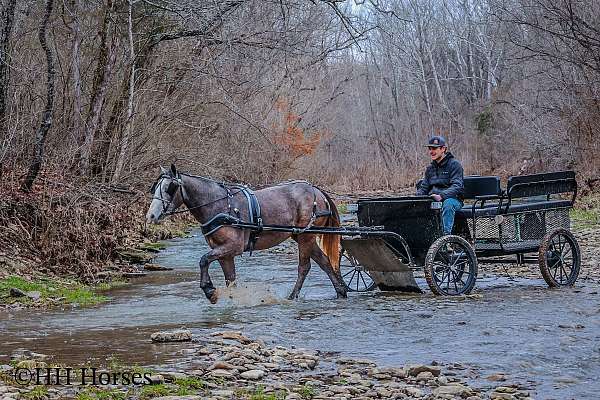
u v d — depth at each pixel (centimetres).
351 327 1057
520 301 1211
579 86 3241
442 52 7000
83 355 898
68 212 1623
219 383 777
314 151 4125
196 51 2352
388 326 1056
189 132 2508
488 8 5716
